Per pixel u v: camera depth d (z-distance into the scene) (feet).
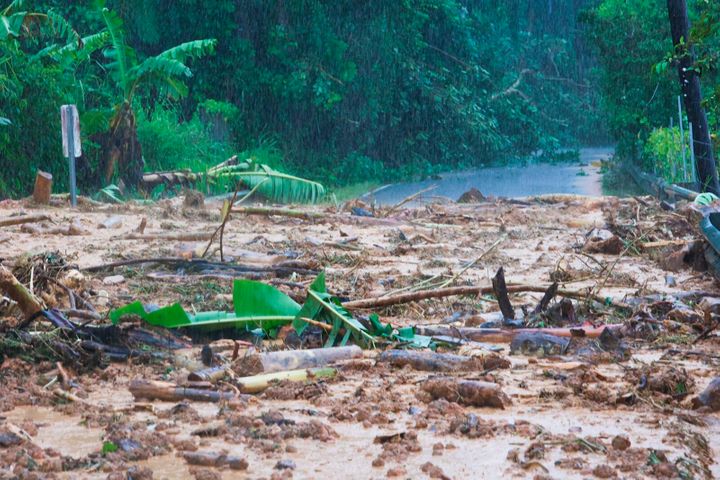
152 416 17.52
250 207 57.26
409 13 142.41
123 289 30.94
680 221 48.80
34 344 21.35
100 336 22.53
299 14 127.65
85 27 108.78
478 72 160.66
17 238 45.52
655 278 35.78
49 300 25.48
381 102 142.20
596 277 34.91
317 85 125.70
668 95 105.91
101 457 14.88
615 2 107.34
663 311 27.63
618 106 110.83
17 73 81.05
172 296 29.94
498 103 167.22
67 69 89.04
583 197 70.13
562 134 194.08
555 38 198.08
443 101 150.71
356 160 133.90
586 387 19.36
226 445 15.74
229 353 22.66
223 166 86.74
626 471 14.44
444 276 33.58
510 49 183.32
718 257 35.76
